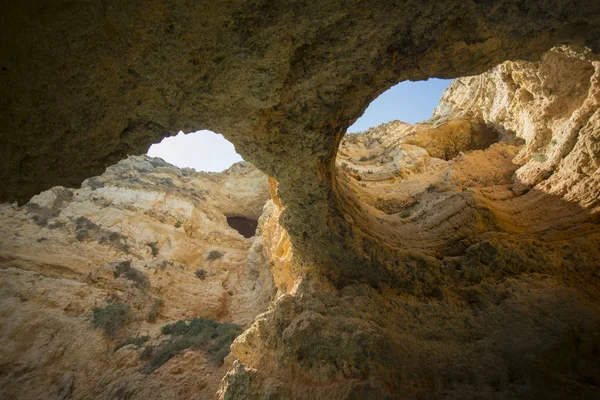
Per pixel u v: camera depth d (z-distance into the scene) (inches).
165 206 677.3
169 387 347.9
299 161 264.2
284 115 230.5
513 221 327.6
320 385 225.0
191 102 187.3
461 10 165.3
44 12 117.3
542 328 209.8
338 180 370.6
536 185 370.3
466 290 272.4
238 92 188.5
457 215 339.9
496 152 485.4
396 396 201.2
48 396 339.9
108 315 436.1
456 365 215.6
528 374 183.5
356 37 179.6
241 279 653.9
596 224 287.0
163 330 455.5
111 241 554.6
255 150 263.0
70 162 177.3
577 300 224.4
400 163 553.9
